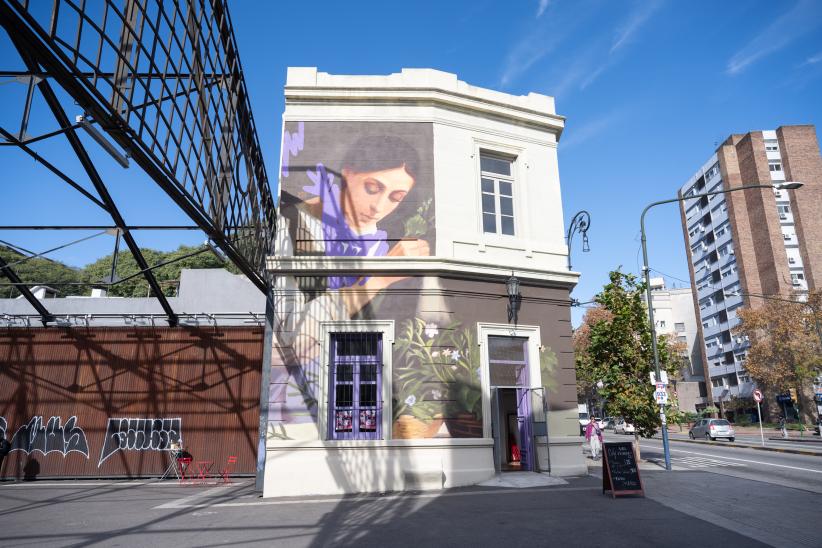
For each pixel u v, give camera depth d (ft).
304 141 41.88
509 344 42.14
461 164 43.68
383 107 43.21
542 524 24.23
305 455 35.83
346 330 38.52
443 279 40.14
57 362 53.52
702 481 38.47
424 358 38.55
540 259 44.60
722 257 203.31
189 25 24.85
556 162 47.70
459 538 21.85
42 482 48.80
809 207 180.14
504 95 47.19
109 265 138.62
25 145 20.85
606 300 58.39
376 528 24.02
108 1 18.98
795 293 136.46
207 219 29.32
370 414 37.86
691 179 228.63
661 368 56.65
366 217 41.01
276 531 23.79
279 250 39.55
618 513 26.61
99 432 52.08
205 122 27.68
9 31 16.20
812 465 52.60
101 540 22.57
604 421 140.97
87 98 19.21
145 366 53.57
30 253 37.22
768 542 20.77
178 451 48.96
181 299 63.36
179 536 23.12
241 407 52.70
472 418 38.52
